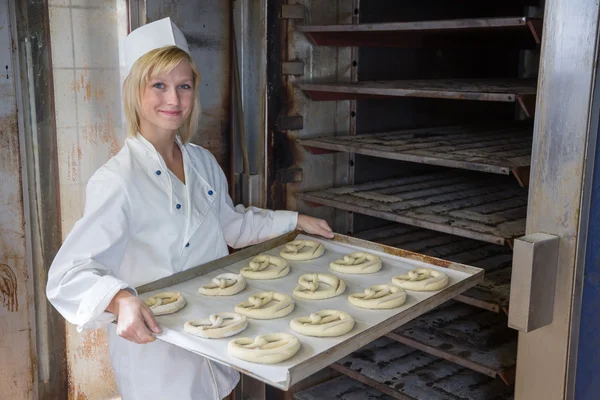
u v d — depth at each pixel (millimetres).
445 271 2049
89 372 2752
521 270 1729
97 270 1669
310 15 2602
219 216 2213
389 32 2666
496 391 2365
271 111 2570
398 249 2199
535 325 1768
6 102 2287
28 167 2410
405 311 1664
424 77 3090
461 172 3324
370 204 2537
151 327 1573
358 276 2057
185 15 2480
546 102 1736
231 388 2072
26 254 2438
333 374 2869
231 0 2578
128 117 1900
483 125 3359
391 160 3092
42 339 2576
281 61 2561
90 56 2551
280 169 2646
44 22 2342
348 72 2791
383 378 2477
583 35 1623
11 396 2516
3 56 2252
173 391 1884
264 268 2084
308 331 1612
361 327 1660
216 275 2047
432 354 2436
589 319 1848
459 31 2566
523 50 3605
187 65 1853
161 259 1918
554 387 1851
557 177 1742
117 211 1772
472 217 2361
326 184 2840
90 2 2508
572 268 1748
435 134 2943
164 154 1966
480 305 2137
